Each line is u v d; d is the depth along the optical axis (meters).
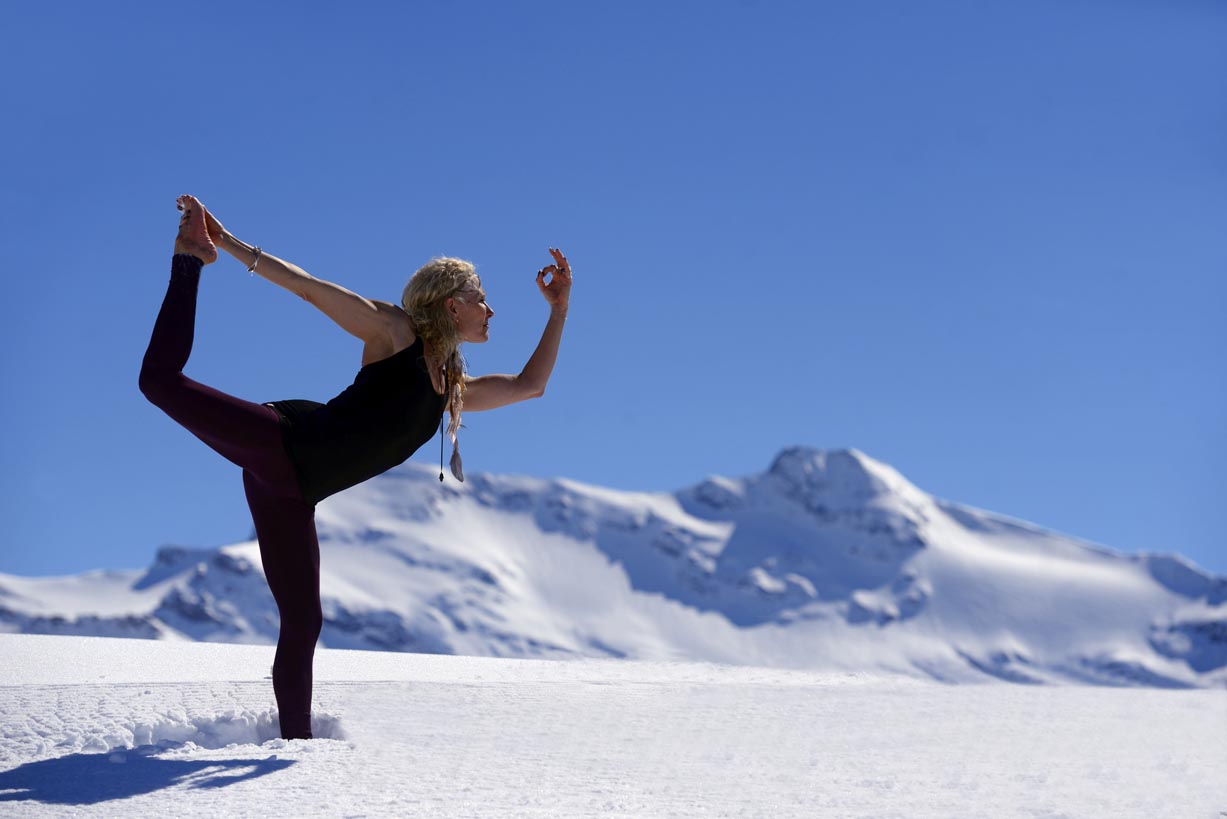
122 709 7.54
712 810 5.07
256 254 6.32
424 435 6.66
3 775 5.54
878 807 5.27
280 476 6.38
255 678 9.69
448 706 8.71
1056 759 7.07
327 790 5.23
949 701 10.16
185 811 4.80
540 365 7.36
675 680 11.78
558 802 5.12
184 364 6.15
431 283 6.54
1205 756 7.34
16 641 11.91
